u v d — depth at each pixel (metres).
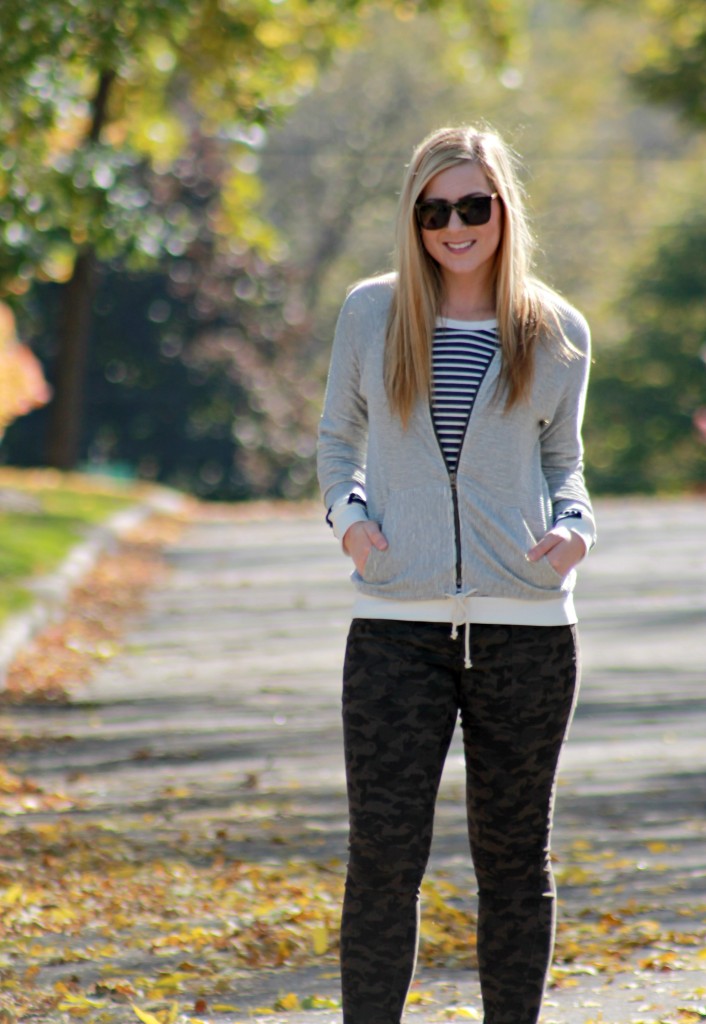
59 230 26.61
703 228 97.62
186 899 13.72
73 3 23.73
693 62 62.91
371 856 8.56
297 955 12.20
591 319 111.62
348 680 8.70
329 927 12.81
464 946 12.37
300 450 81.00
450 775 18.64
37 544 38.50
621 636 29.11
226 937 12.60
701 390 98.12
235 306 79.25
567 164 120.06
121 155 26.83
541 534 8.73
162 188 75.75
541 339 8.70
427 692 8.58
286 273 80.56
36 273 27.62
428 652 8.64
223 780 18.48
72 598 33.59
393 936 8.62
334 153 106.00
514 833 8.82
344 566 39.91
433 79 104.19
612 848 15.50
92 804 17.38
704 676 25.16
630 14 68.56
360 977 8.62
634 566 38.84
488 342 8.75
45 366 77.81
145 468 80.44
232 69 32.31
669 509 54.03
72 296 62.66
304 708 22.78
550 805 8.88
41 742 20.66
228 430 80.25
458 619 8.55
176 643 28.84
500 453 8.66
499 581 8.58
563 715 8.75
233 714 22.42
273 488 81.81
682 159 126.31
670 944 12.32
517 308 8.73
